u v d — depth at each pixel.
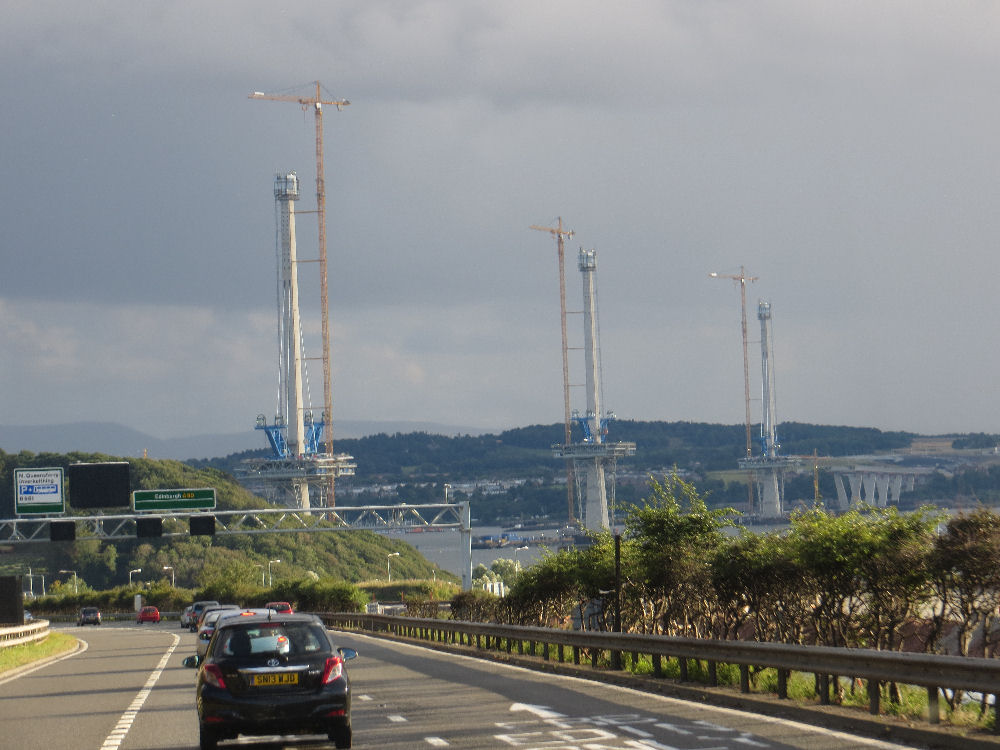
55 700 85.25
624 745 49.81
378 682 87.75
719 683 71.75
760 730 53.31
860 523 68.12
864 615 68.38
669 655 75.31
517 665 103.75
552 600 129.12
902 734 49.16
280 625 51.00
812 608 74.19
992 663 44.88
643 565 96.62
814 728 53.50
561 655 96.50
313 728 49.38
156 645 184.88
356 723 61.00
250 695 49.00
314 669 49.75
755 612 79.31
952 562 59.22
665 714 60.62
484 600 165.62
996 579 58.09
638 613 104.06
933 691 50.09
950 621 63.25
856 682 66.50
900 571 62.81
